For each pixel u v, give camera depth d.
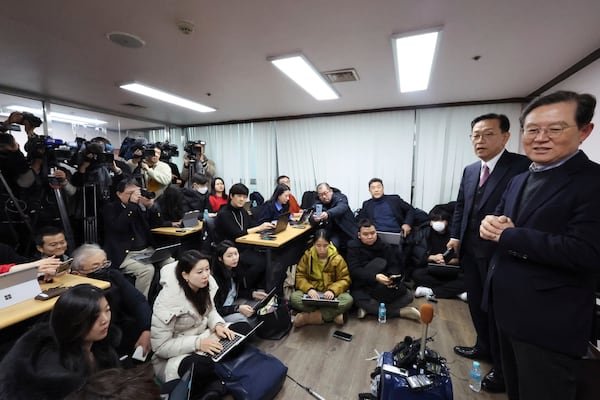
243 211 3.14
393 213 3.66
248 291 2.41
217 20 1.71
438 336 2.21
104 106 3.97
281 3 1.53
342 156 4.51
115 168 2.97
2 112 3.55
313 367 1.85
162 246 2.93
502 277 1.06
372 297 2.55
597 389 1.10
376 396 1.46
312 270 2.58
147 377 0.52
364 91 3.26
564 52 2.16
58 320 0.97
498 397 1.57
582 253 0.83
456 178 3.93
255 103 3.84
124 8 1.58
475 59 2.31
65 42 2.00
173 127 5.62
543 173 1.01
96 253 1.81
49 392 0.87
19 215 2.26
